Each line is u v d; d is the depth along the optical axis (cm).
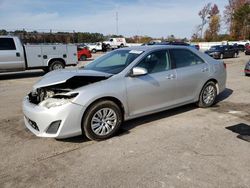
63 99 402
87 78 434
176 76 529
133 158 371
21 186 311
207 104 616
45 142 433
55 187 308
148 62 493
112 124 443
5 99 770
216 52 2383
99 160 368
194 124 506
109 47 4588
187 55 572
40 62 1307
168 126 496
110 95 430
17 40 1229
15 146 420
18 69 1248
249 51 2962
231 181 310
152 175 327
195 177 320
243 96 746
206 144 413
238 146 404
